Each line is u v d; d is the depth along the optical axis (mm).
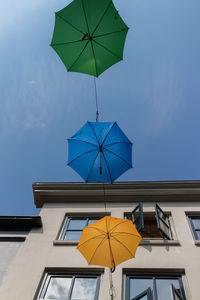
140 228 10461
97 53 6988
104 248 7270
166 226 10688
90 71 7184
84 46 6930
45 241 10266
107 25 6867
